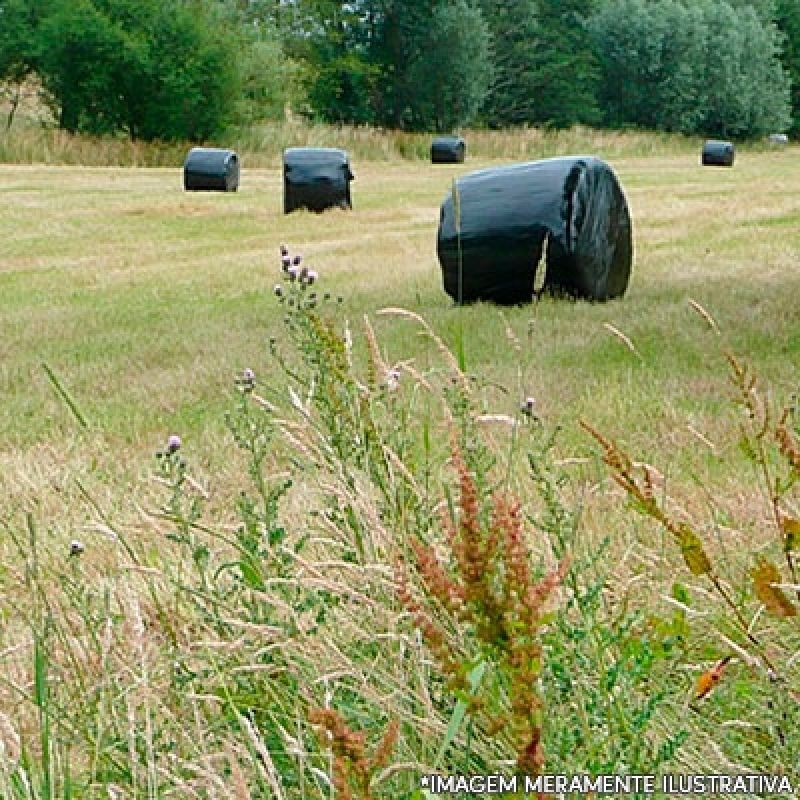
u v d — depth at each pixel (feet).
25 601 23.48
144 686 14.84
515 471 24.73
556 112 371.97
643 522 23.73
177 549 23.53
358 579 17.12
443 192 168.14
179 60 253.85
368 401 19.22
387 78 350.23
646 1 382.63
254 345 56.49
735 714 16.15
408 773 13.93
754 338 50.16
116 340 60.80
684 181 184.03
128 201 150.61
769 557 21.21
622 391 41.01
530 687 9.04
